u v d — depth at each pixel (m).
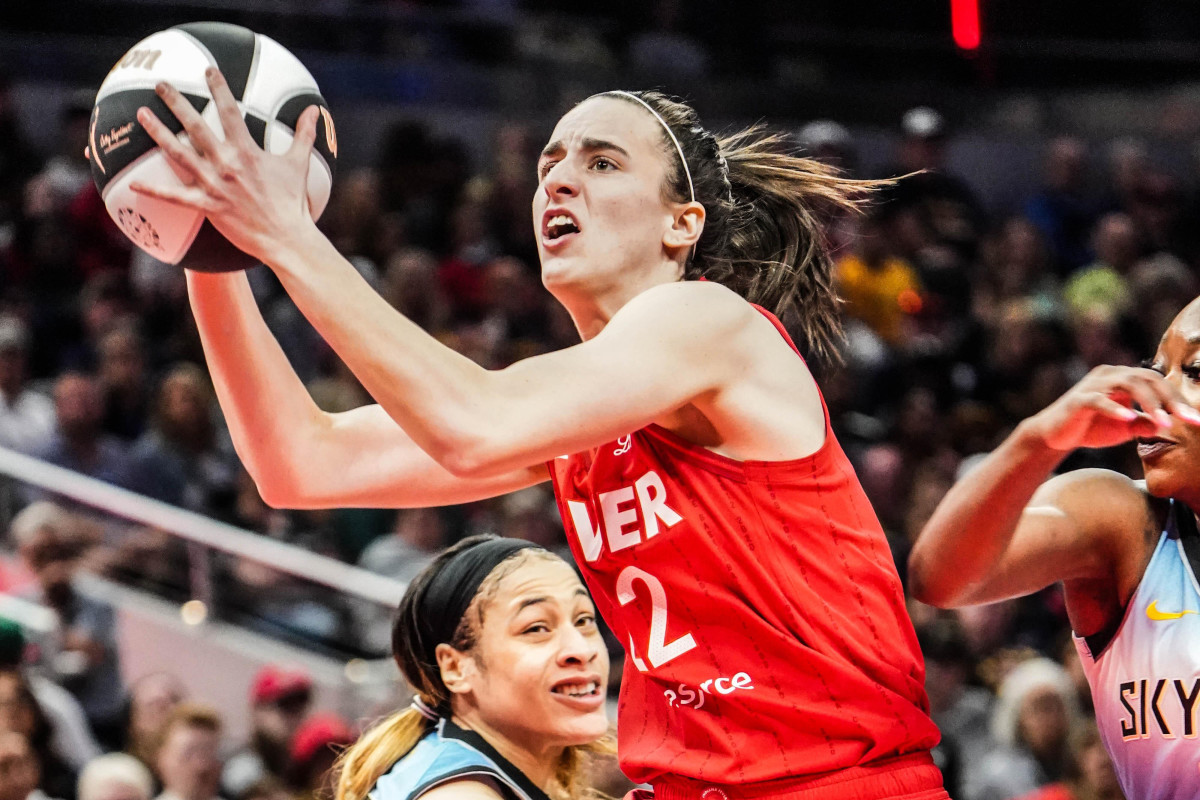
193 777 10.00
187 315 16.27
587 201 4.28
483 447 3.61
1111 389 3.95
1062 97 23.02
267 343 4.71
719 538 4.04
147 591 12.63
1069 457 14.06
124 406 15.07
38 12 20.64
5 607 12.17
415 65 21.42
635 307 3.96
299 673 11.27
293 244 3.64
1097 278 19.20
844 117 22.28
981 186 22.45
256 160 3.67
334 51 21.36
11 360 14.09
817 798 4.02
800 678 4.02
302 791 10.35
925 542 4.48
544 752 5.17
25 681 10.14
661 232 4.34
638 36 22.69
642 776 4.27
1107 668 4.40
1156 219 20.94
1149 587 4.31
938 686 12.01
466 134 21.41
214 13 20.94
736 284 4.74
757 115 21.94
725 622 4.06
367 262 17.39
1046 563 4.38
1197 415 3.95
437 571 5.23
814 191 4.89
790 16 23.02
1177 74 23.00
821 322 5.04
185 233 3.82
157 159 3.73
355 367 3.62
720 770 4.05
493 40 22.03
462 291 17.92
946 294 18.91
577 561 4.36
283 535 13.92
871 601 4.13
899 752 4.15
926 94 22.67
